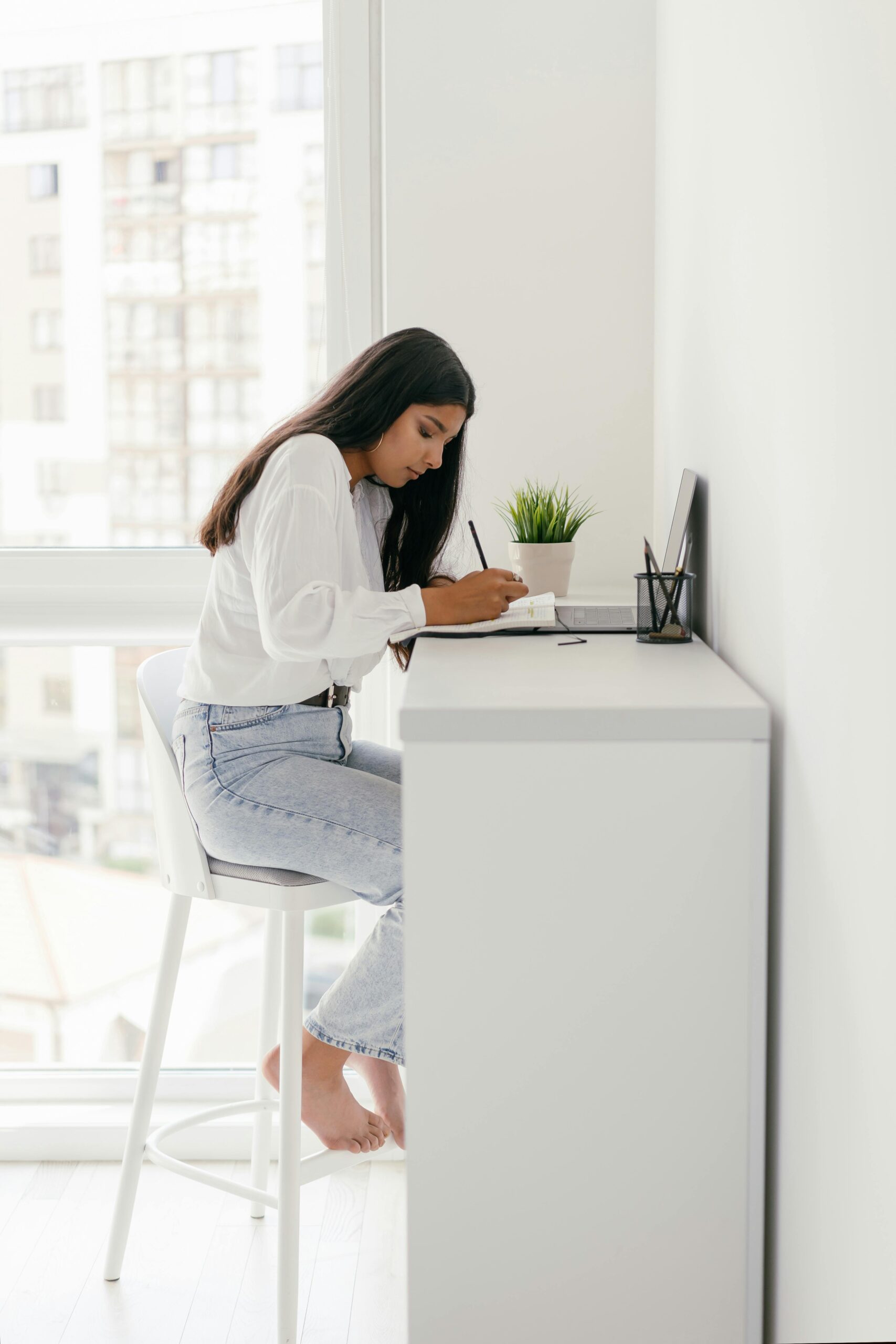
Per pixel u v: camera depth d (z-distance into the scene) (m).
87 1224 1.95
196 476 2.31
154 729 1.62
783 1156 1.07
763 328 1.13
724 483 1.36
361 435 1.57
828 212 0.88
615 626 1.55
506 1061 1.07
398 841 1.45
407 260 2.10
